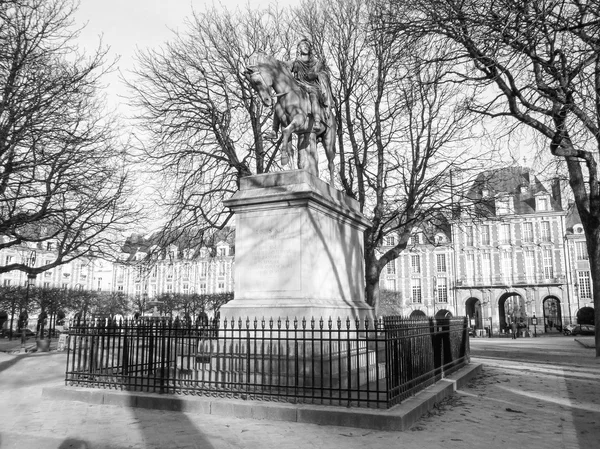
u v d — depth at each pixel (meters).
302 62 10.47
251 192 8.78
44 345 22.94
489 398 8.45
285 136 9.15
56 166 16.42
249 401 6.71
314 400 6.77
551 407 7.75
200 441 5.38
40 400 7.78
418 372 7.78
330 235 9.40
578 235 65.56
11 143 14.21
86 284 86.31
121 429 5.91
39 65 15.45
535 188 68.44
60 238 20.95
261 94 9.12
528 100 13.53
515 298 76.00
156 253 20.44
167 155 19.25
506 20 8.94
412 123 19.75
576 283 65.00
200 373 8.18
